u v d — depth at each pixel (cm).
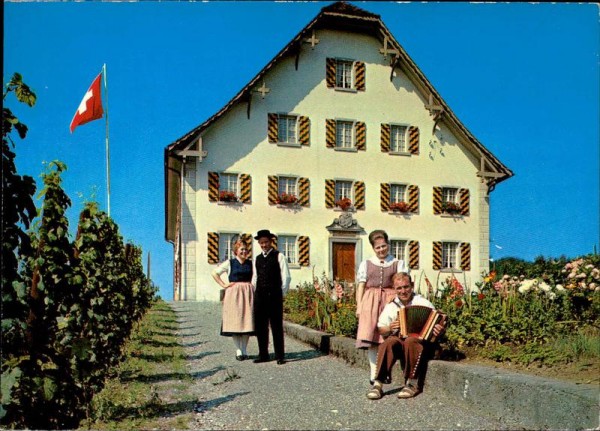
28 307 420
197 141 2509
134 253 1139
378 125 2784
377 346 624
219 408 536
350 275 2688
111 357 704
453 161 2866
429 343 588
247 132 2603
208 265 2492
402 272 601
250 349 936
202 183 2528
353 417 501
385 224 2747
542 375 528
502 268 1527
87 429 455
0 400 390
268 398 575
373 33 2808
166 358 811
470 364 585
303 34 2662
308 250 2630
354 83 2772
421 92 2850
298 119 2680
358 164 2738
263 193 2595
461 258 2834
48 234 450
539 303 821
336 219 2670
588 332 730
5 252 390
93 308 597
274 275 805
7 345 414
